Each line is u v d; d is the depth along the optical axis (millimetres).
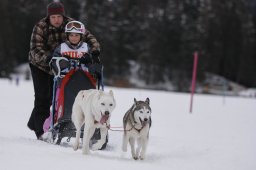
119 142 10375
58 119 9008
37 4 81500
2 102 20562
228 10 83562
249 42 86688
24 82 52469
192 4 84125
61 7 9836
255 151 9773
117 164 7203
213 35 79625
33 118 10242
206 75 78250
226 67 83562
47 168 6527
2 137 9406
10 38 76125
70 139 10242
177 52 76938
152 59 75562
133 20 80625
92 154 8000
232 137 12203
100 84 9445
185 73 75875
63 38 10000
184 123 15727
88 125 7973
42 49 9727
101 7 78875
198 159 8648
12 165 6566
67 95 8977
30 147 8133
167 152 9359
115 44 75750
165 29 77625
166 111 20609
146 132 8195
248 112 21781
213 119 17594
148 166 7328
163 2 81500
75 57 9352
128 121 8273
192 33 78062
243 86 84562
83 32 9430
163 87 75312
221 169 7797
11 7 80125
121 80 73875
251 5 105188
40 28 9859
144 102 8305
